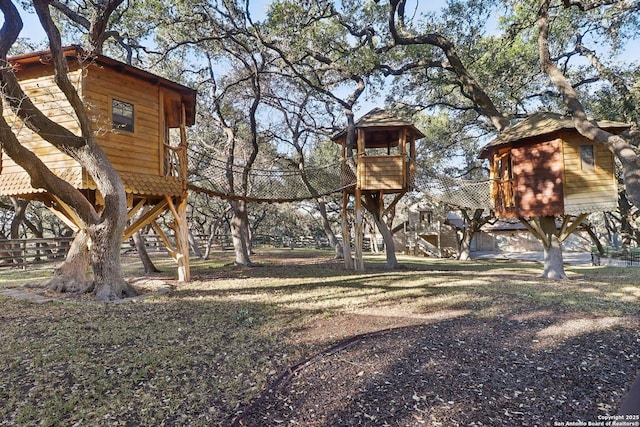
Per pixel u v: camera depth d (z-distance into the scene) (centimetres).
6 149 559
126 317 543
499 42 1293
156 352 392
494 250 3052
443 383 325
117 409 275
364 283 904
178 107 956
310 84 1313
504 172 1148
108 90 759
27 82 755
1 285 858
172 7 1145
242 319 538
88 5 906
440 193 1212
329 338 450
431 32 1293
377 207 1377
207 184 1395
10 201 2017
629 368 354
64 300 661
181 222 957
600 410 281
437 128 1992
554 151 988
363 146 1190
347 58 1264
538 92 1570
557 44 1369
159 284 869
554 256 1047
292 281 950
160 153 856
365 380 330
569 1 1066
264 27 1197
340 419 268
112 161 753
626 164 729
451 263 1659
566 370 352
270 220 3278
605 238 3225
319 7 1144
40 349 396
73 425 253
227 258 1834
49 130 610
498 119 1235
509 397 301
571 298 688
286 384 321
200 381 326
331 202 2927
